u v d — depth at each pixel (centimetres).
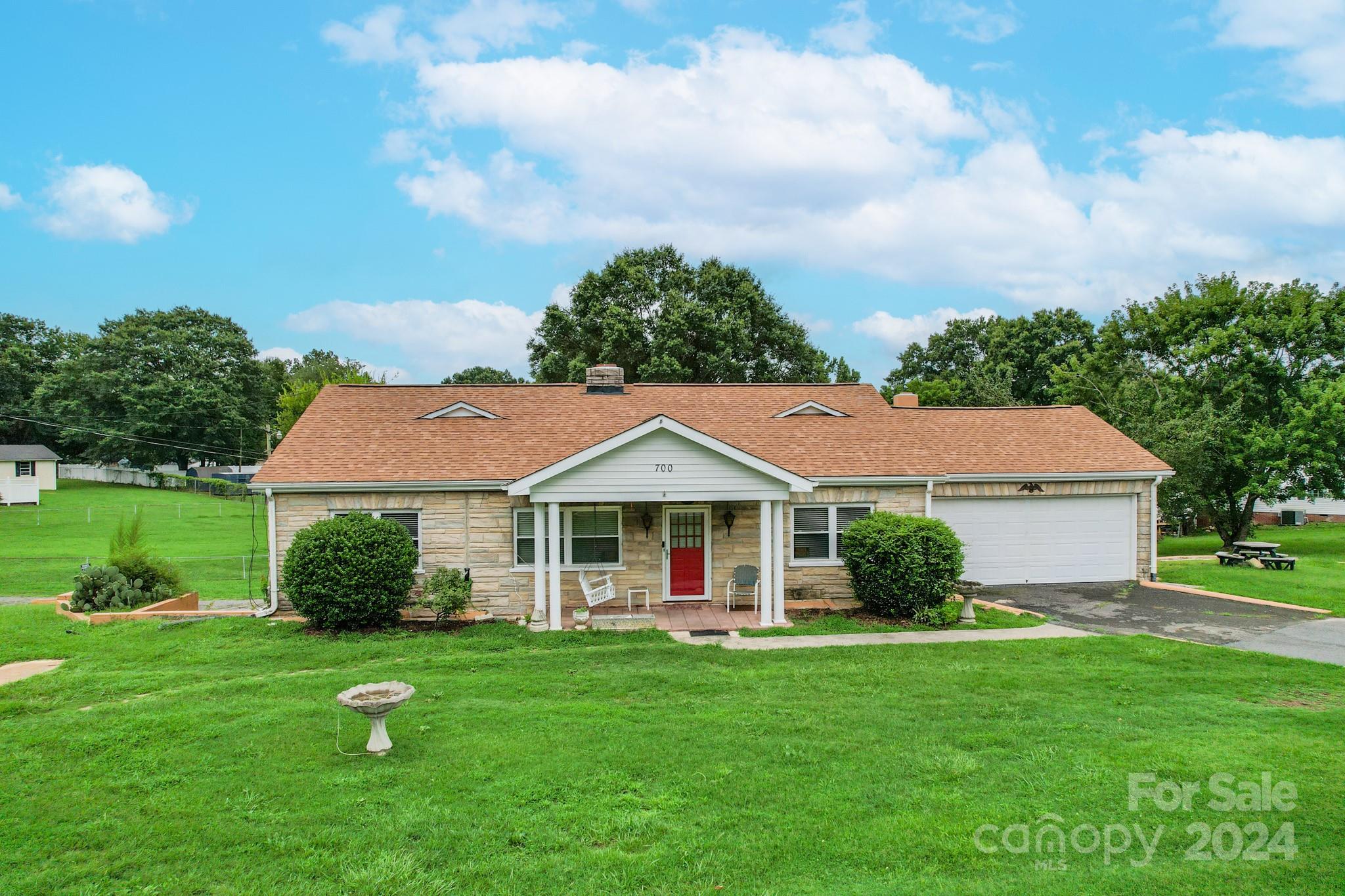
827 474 1678
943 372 5916
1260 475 2581
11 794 695
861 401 2109
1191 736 818
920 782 713
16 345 6956
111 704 975
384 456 1633
